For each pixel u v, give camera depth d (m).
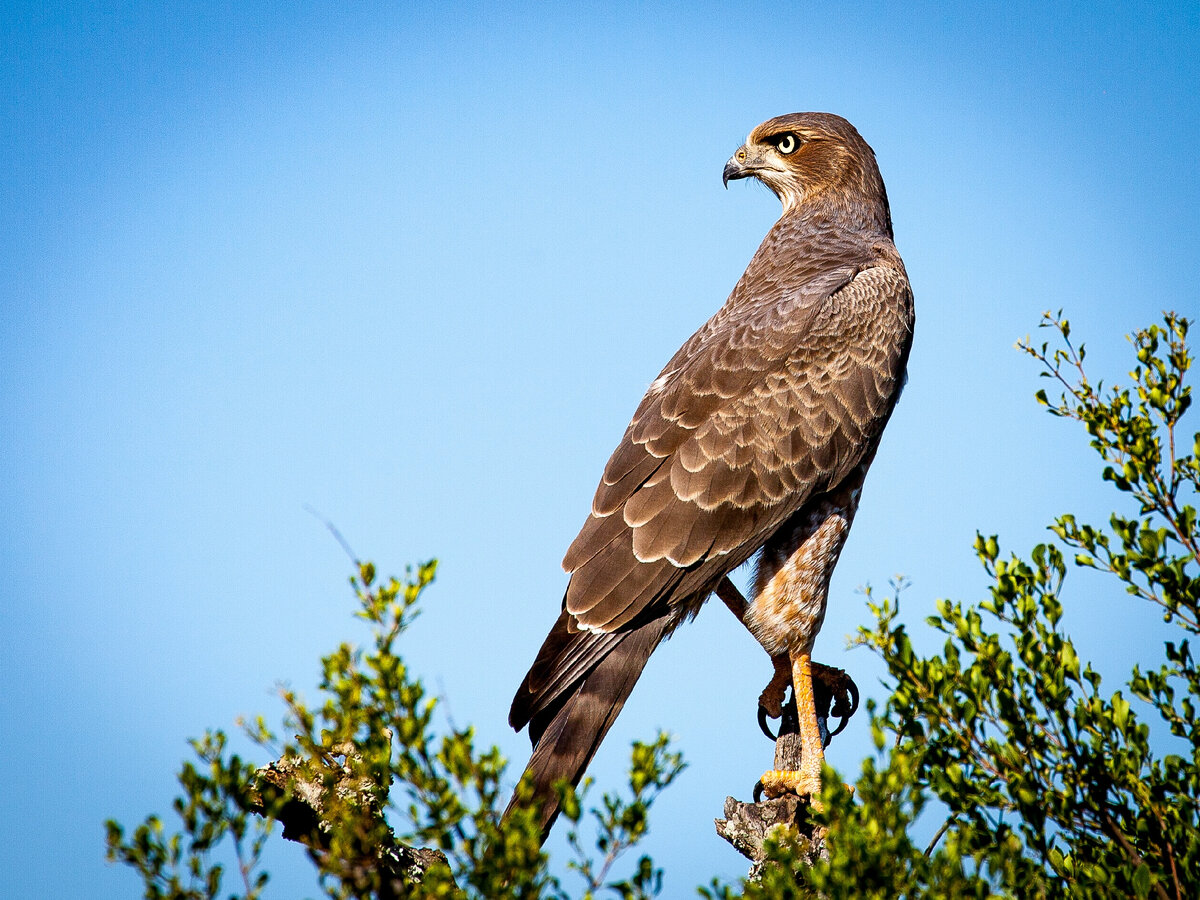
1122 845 6.81
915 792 5.96
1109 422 8.13
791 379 10.73
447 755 5.67
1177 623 7.60
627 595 9.81
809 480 10.59
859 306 11.29
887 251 12.33
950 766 6.92
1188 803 7.00
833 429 10.73
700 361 10.88
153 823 5.57
